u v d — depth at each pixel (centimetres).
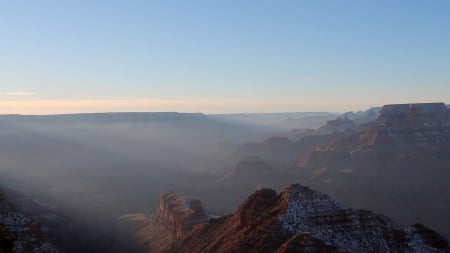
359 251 12550
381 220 13800
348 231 13125
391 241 13188
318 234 12775
